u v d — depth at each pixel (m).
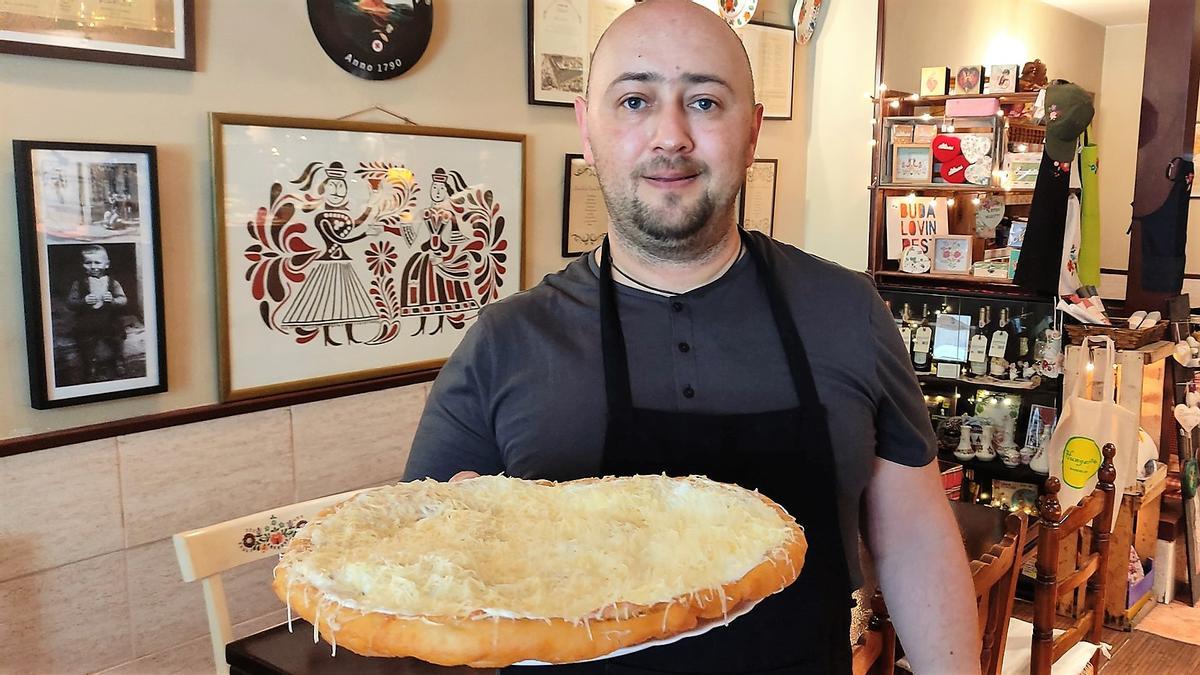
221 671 1.63
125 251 1.92
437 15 2.44
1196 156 3.46
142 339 1.96
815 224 3.56
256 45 2.10
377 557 0.75
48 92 1.80
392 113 2.37
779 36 3.32
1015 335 3.12
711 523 0.85
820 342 1.12
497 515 0.89
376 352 2.39
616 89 1.05
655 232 1.07
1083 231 3.00
